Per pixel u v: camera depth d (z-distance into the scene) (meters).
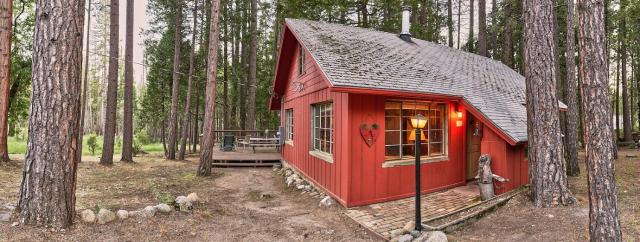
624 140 21.80
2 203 5.74
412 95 7.20
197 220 5.88
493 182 7.74
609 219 3.75
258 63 25.77
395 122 7.88
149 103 23.52
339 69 7.11
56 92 4.69
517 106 9.66
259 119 28.48
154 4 20.03
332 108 8.07
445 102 8.66
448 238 5.06
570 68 10.58
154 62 22.97
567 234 4.76
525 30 6.77
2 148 11.12
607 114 3.83
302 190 9.02
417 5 17.70
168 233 5.18
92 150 20.62
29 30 13.14
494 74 12.46
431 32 18.81
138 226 5.23
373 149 7.36
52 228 4.63
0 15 9.55
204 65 22.48
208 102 11.65
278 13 18.89
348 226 6.07
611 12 16.38
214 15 11.63
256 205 7.65
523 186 7.59
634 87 28.20
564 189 6.27
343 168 7.16
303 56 10.55
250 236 5.46
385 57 9.03
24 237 4.30
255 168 13.60
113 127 14.09
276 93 14.14
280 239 5.38
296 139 11.36
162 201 6.48
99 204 6.49
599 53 3.84
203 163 11.55
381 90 6.72
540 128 6.40
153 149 25.64
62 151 4.76
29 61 13.24
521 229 5.20
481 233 5.25
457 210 6.19
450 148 8.77
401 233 5.31
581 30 3.98
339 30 10.61
